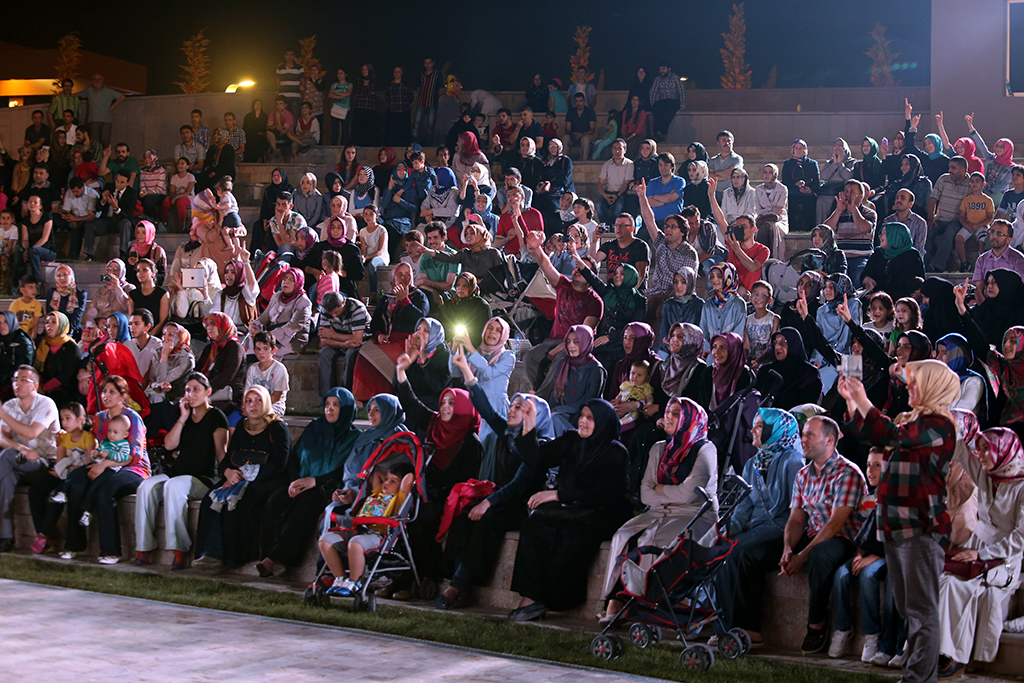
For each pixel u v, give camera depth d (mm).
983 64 17766
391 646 6527
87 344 11609
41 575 8586
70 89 20281
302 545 8523
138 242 13680
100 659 6055
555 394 9414
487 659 6234
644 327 9320
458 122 17891
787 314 10398
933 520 5590
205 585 8289
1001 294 9617
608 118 20172
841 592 6434
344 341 11188
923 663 5578
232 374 10688
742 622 6695
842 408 8562
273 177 15469
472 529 7828
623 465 7523
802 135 19469
